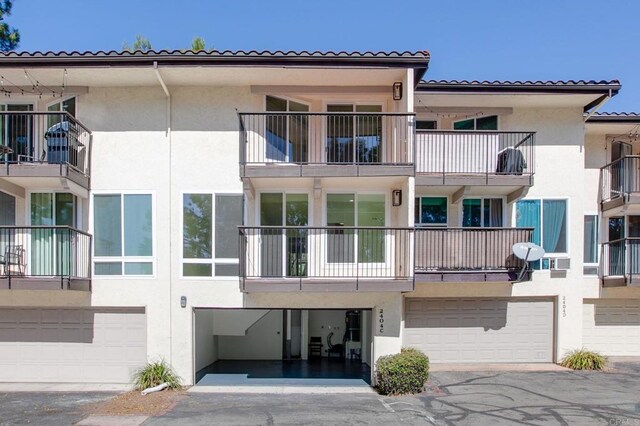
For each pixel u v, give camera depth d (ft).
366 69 38.70
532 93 43.75
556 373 43.29
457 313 47.55
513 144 46.19
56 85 41.47
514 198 45.60
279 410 32.86
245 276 38.63
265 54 37.47
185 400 35.94
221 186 41.37
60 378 41.63
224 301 40.81
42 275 38.60
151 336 40.83
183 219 41.19
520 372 43.73
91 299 41.09
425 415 31.24
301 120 42.55
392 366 37.29
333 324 58.90
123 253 41.14
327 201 42.60
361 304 40.63
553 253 47.26
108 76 39.68
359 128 42.29
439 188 45.09
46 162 38.34
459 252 42.70
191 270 41.01
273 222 42.24
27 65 37.55
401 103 41.06
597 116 48.16
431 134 43.80
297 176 38.70
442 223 47.42
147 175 41.34
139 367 41.22
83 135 41.16
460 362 47.19
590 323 50.57
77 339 41.75
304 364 52.90
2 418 31.35
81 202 41.57
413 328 47.34
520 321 47.65
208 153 41.52
